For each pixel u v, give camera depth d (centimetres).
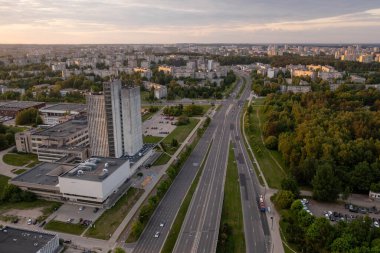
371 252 15588
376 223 19725
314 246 16962
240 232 19300
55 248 17312
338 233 17225
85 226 19800
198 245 17975
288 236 18375
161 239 18512
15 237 17350
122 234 19025
